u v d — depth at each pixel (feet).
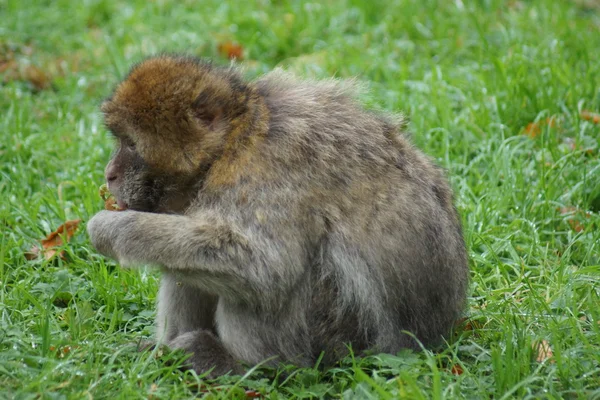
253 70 66.23
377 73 63.16
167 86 35.27
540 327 37.88
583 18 72.43
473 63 64.13
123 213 35.06
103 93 63.87
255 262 33.78
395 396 31.04
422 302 36.01
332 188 34.73
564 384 32.89
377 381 32.45
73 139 56.80
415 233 35.45
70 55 70.79
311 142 35.04
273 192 34.19
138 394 31.48
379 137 36.35
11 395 30.71
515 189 48.75
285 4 74.08
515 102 55.98
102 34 75.20
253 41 71.26
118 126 36.14
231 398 33.17
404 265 35.29
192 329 38.73
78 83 64.75
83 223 47.21
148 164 36.04
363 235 34.88
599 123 54.34
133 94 35.53
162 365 34.24
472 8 71.97
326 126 35.58
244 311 35.55
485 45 61.93
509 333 34.53
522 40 65.21
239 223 34.14
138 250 34.30
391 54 66.39
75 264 44.80
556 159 50.70
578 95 56.65
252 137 35.06
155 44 71.82
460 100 59.00
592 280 41.22
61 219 48.03
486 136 54.13
